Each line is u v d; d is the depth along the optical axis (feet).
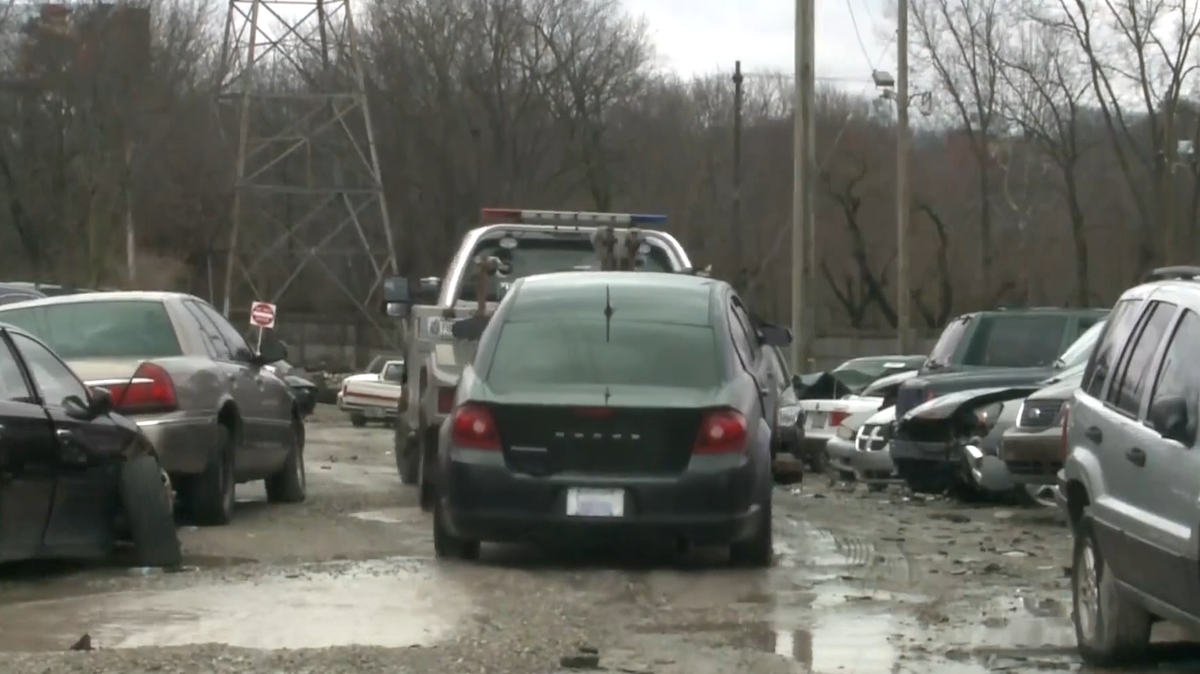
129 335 80.53
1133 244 338.13
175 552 65.92
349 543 73.26
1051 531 81.92
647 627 52.03
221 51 311.27
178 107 310.04
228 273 292.81
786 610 55.42
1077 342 102.83
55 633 50.31
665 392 62.18
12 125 326.44
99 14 304.91
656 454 61.16
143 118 306.14
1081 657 48.32
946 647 49.34
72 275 321.32
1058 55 301.02
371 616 53.21
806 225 182.80
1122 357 50.03
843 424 127.44
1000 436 95.91
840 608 55.93
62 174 318.45
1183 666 47.06
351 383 233.96
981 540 77.30
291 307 389.19
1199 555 40.32
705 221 369.30
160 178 331.36
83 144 307.78
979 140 330.34
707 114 375.86
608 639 49.83
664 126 369.91
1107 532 46.26
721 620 53.42
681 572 63.72
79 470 61.67
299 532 77.97
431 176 353.92
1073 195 306.14
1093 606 47.78
